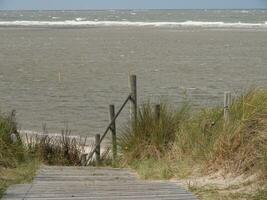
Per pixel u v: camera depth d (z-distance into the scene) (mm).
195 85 60688
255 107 18812
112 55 101062
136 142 23250
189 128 21844
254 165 16734
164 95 53656
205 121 21281
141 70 76500
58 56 99500
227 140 18125
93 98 52938
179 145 21250
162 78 67188
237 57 94688
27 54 103438
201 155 19453
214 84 61438
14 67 81062
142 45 124938
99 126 40656
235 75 69375
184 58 93875
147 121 23562
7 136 22016
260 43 127312
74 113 45625
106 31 184125
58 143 25484
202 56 97312
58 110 47000
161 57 96188
